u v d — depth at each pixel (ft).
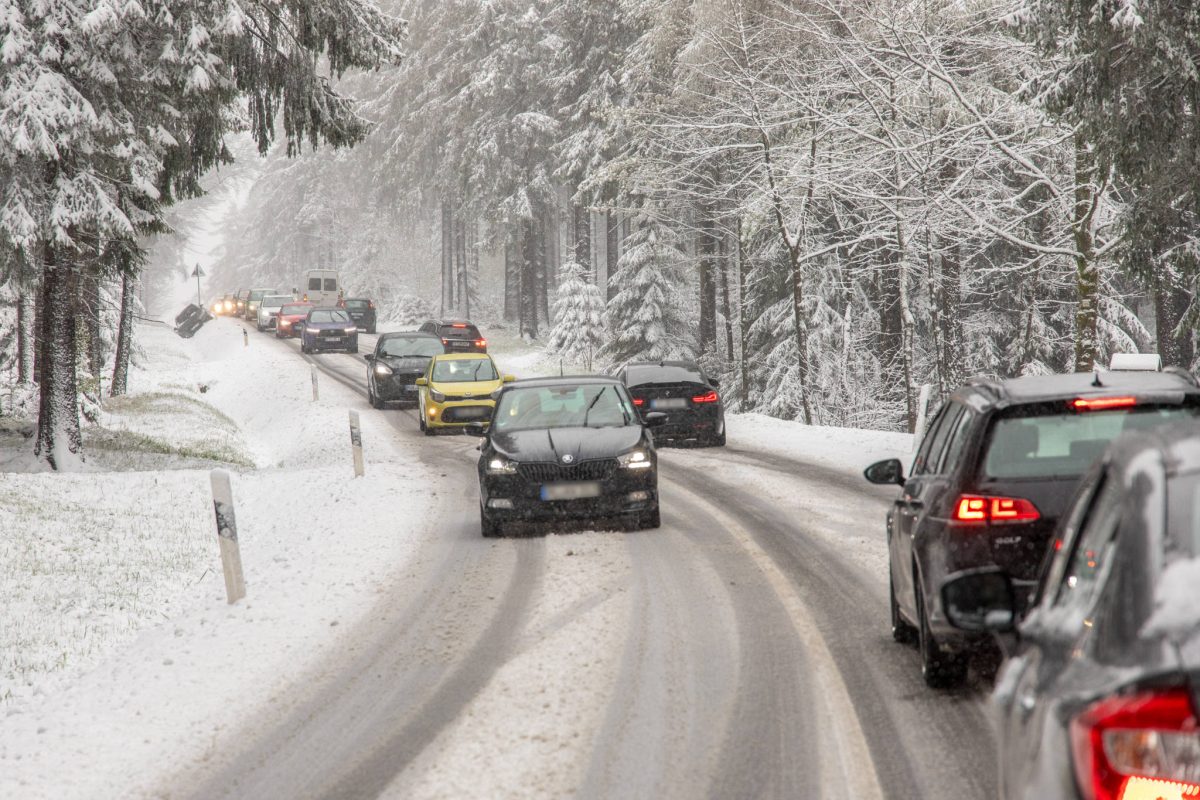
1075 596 33.73
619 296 581.53
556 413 179.32
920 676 90.43
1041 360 470.39
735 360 568.82
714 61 417.28
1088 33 201.67
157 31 247.50
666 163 529.45
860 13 371.15
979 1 355.36
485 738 80.64
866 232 408.26
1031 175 335.67
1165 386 80.18
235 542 137.69
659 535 162.71
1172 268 259.80
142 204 281.95
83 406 361.51
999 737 34.91
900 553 94.79
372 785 72.90
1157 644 25.76
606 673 95.35
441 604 125.49
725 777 71.00
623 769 73.26
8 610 145.59
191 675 104.32
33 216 241.96
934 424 97.91
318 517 199.00
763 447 279.90
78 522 200.23
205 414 450.71
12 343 447.42
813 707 83.87
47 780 79.15
